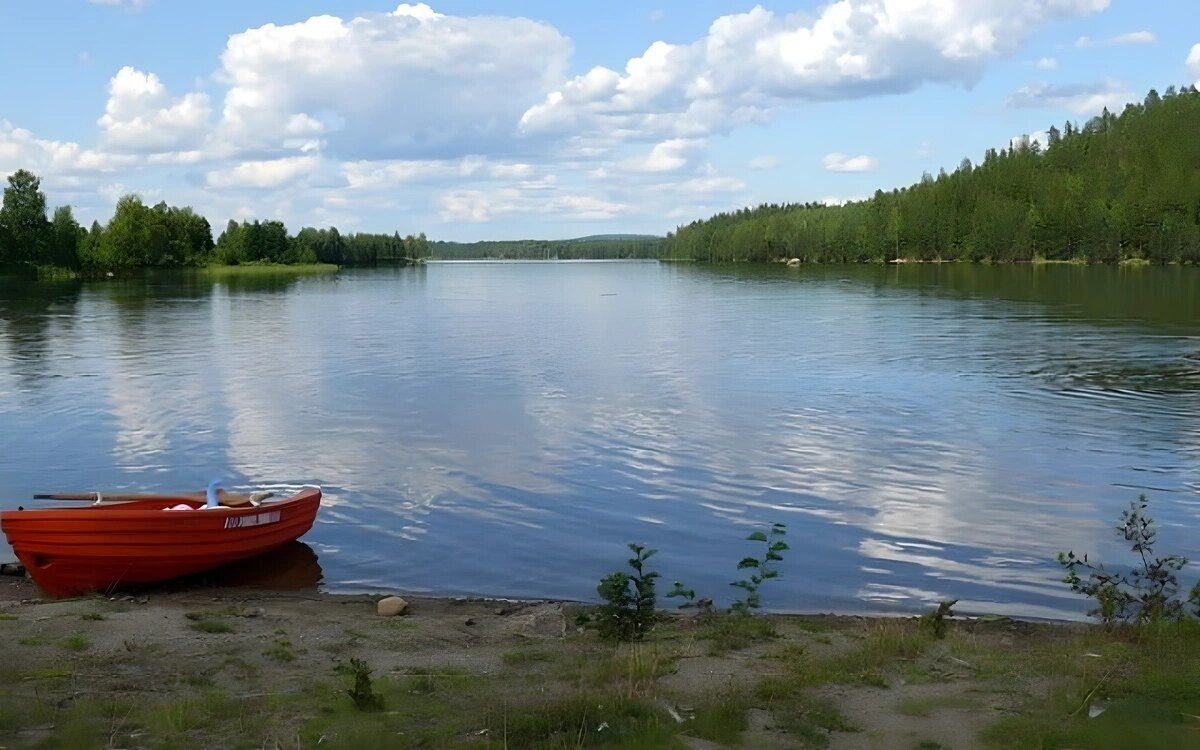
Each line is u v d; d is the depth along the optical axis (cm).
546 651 938
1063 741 634
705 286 9738
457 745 640
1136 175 14512
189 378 3138
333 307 6812
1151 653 873
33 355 3775
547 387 2886
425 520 1580
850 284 9281
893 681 801
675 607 1202
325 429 2284
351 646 968
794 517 1575
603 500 1680
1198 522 1530
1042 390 2728
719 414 2422
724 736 656
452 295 8644
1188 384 2816
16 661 881
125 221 12494
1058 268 12394
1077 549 1400
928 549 1412
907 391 2738
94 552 1265
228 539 1331
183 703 738
